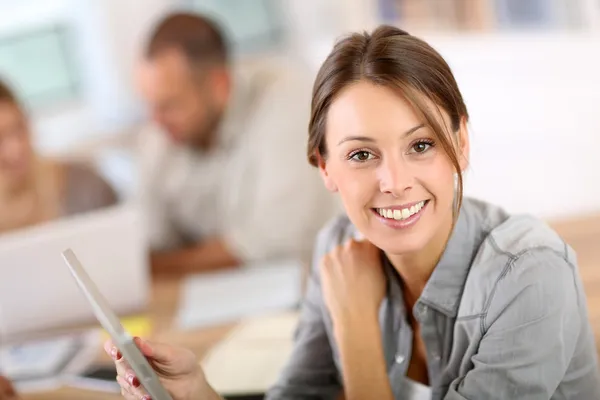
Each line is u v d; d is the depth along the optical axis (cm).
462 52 233
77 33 305
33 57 303
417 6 260
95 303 82
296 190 218
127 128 296
